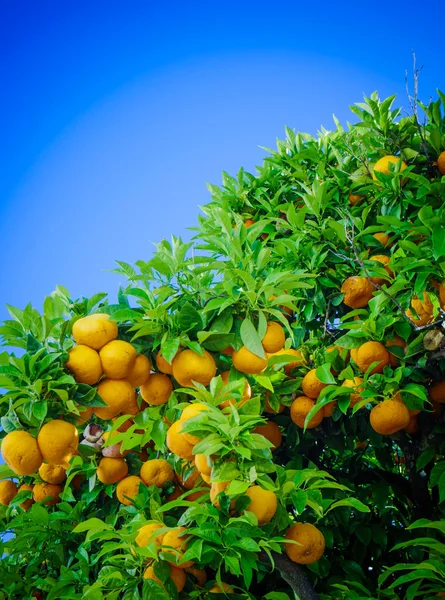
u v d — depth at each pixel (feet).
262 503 5.92
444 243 6.60
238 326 6.22
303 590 6.17
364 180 8.15
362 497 7.93
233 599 6.51
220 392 6.06
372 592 7.18
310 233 7.69
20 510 8.43
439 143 8.00
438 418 7.47
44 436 5.80
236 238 6.46
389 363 7.15
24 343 6.27
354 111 8.40
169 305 6.24
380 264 7.50
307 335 8.59
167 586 6.29
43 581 7.44
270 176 8.86
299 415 7.25
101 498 7.88
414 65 7.63
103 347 6.01
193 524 6.48
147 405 6.64
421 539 5.88
